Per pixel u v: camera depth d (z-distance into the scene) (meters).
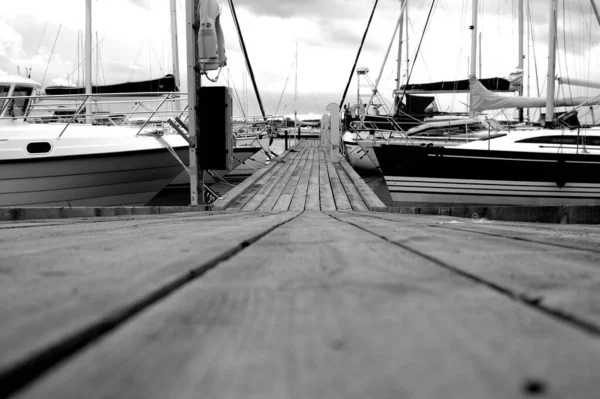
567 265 1.82
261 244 2.86
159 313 1.09
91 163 16.52
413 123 33.22
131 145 17.14
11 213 7.05
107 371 0.71
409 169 23.92
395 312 1.08
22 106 17.02
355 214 10.34
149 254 2.16
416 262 1.99
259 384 0.65
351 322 1.00
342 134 40.28
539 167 22.94
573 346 0.80
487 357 0.75
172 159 18.39
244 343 0.85
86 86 23.78
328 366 0.73
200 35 12.84
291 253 2.35
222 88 12.71
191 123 13.02
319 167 28.98
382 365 0.72
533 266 1.79
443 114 34.19
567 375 0.66
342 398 0.60
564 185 22.92
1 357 0.70
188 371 0.71
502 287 1.35
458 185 23.67
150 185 18.30
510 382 0.63
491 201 23.52
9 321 0.93
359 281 1.51
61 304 1.10
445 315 1.05
